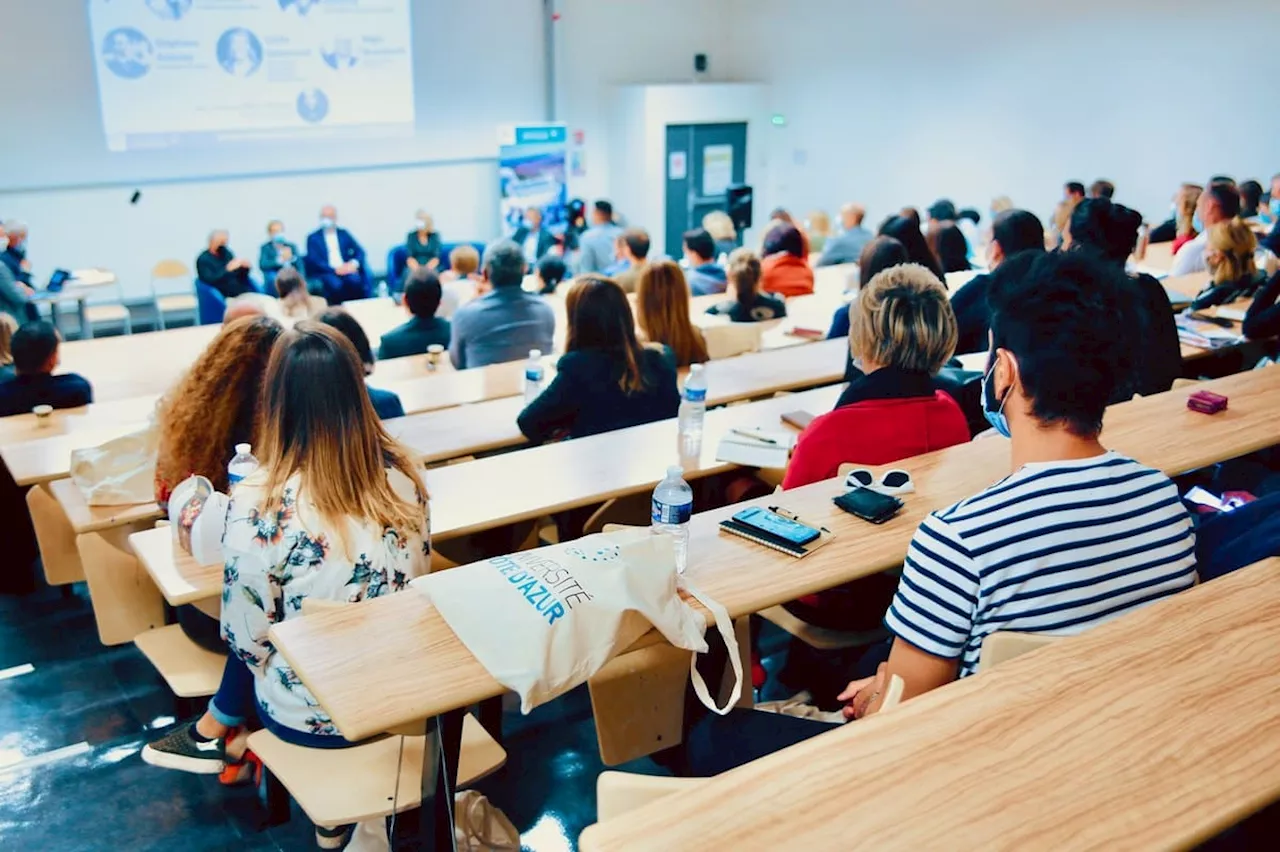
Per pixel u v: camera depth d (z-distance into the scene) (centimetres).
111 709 279
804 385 382
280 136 927
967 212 784
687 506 177
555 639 143
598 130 1127
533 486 258
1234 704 98
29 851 221
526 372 353
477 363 459
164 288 907
